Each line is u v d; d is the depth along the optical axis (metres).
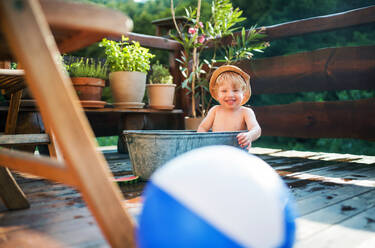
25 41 0.64
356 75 2.71
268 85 3.21
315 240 0.95
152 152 1.66
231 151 0.75
